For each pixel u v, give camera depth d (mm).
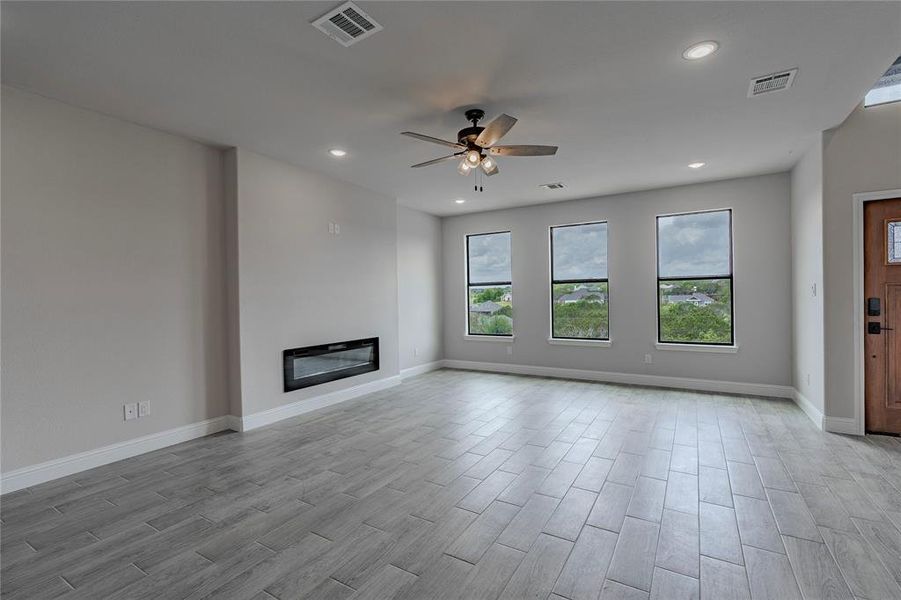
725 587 1861
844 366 3742
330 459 3354
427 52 2449
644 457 3303
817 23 2207
